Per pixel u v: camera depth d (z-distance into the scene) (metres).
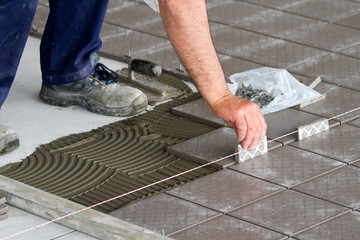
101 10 5.39
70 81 5.49
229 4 7.48
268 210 4.23
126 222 3.93
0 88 5.11
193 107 5.48
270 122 5.23
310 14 7.27
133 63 5.80
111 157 4.85
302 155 4.81
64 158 4.84
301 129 4.98
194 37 4.01
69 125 5.31
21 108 5.55
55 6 5.36
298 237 3.98
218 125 5.22
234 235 4.00
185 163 4.77
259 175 4.58
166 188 4.48
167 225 4.09
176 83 5.97
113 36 6.75
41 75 6.08
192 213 4.20
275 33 6.83
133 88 5.52
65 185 4.52
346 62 6.24
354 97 5.61
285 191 4.41
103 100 5.45
